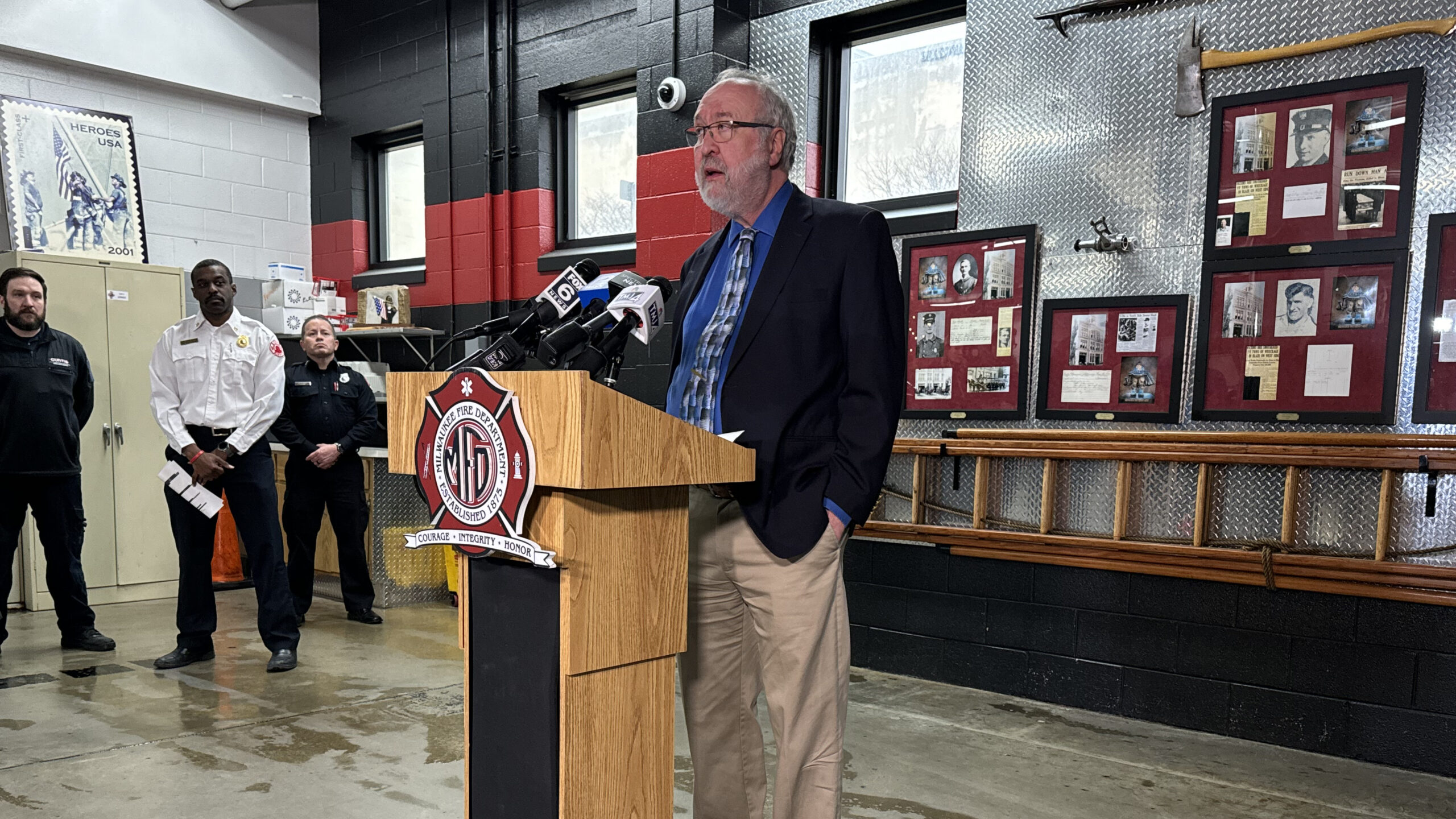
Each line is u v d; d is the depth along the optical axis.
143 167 5.61
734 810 1.81
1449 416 2.78
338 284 6.27
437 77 5.52
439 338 5.57
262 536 3.78
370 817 2.39
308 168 6.41
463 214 5.42
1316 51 2.97
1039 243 3.57
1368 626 2.85
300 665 3.86
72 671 3.75
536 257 5.12
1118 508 3.28
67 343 4.16
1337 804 2.53
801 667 1.58
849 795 2.54
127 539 5.10
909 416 3.84
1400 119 2.85
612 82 4.91
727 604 1.72
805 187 4.15
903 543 3.80
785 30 4.19
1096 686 3.35
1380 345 2.89
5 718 3.16
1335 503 2.96
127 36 5.39
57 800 2.48
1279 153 3.05
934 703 3.43
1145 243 3.33
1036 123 3.57
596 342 1.43
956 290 3.73
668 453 1.30
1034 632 3.48
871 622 3.89
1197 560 3.12
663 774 1.39
